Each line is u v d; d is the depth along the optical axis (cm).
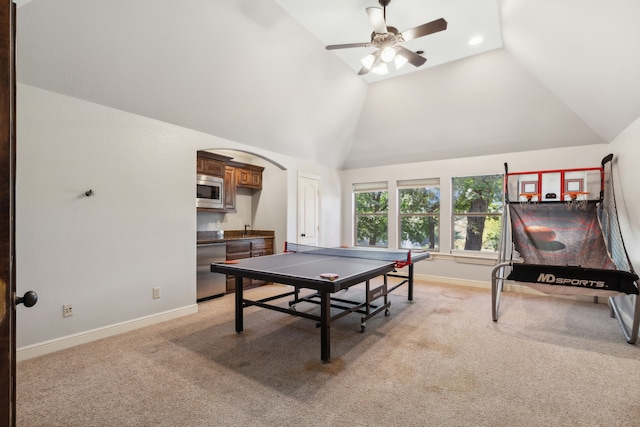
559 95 372
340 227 641
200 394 192
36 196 243
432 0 278
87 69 252
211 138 382
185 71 298
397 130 517
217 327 310
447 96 434
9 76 55
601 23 219
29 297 77
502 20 304
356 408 179
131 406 180
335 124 503
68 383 204
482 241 508
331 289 212
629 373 218
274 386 201
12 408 63
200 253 400
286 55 344
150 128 319
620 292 260
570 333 293
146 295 314
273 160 481
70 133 261
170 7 247
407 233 580
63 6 214
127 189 300
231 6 269
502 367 227
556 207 390
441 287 488
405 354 249
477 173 496
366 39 341
